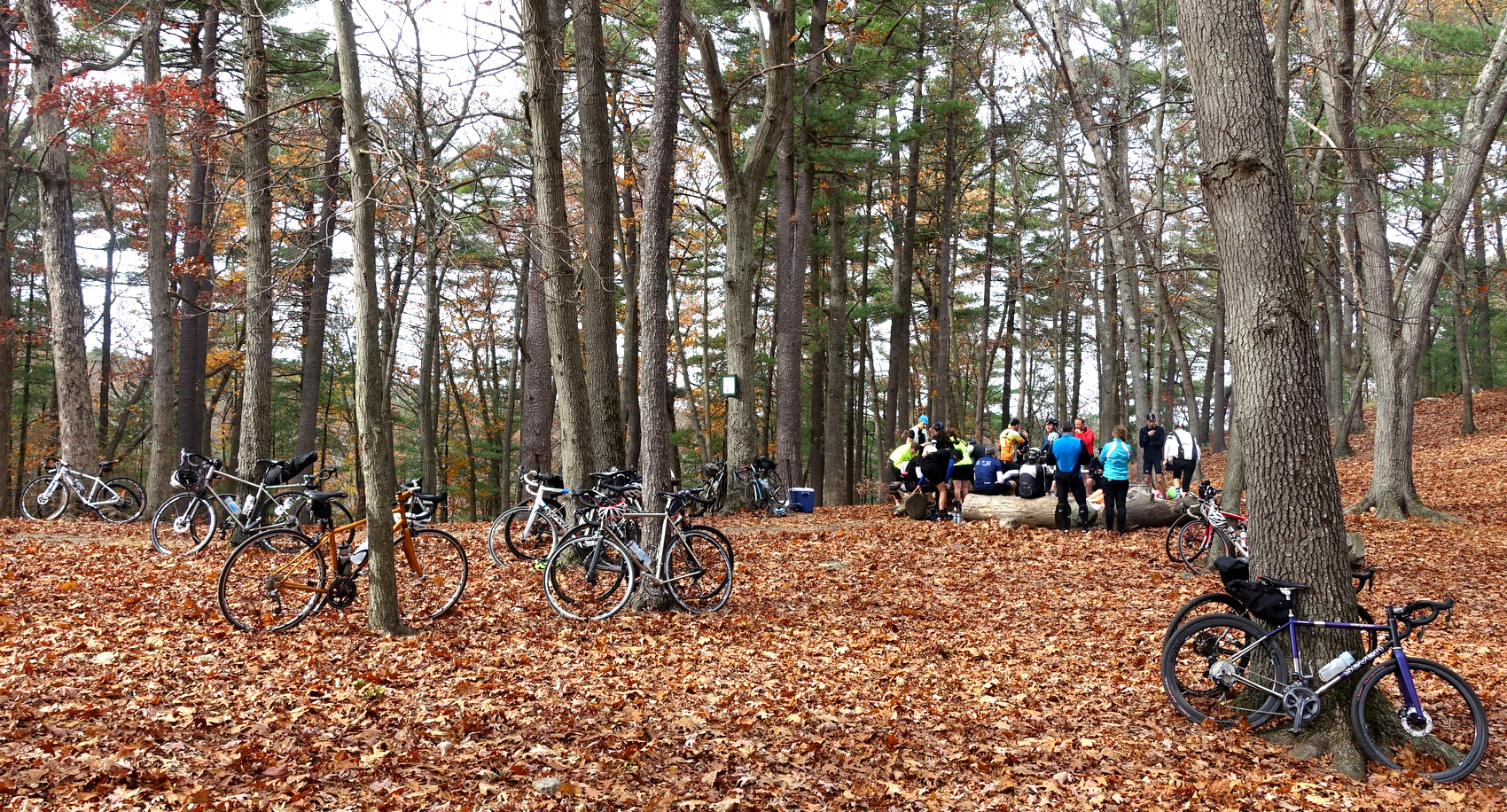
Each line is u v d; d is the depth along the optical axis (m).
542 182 10.38
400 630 7.46
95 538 11.67
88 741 4.50
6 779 3.92
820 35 18.14
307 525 10.88
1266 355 5.75
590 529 8.62
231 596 7.71
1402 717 5.41
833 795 4.60
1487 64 14.99
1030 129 24.41
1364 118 16.36
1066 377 37.78
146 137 15.78
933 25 22.45
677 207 24.94
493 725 5.26
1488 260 31.52
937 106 20.64
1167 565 11.54
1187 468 16.14
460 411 32.66
